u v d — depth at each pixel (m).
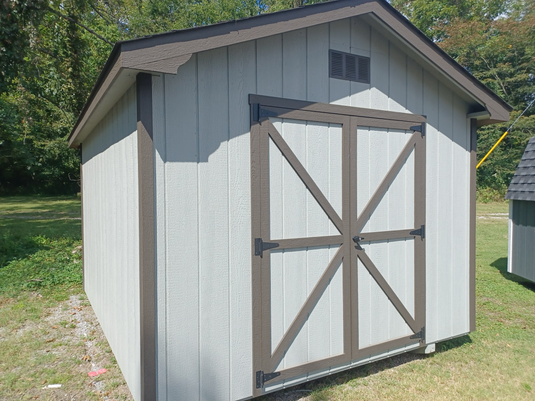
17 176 25.95
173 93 2.55
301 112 3.08
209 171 2.70
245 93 2.85
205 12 21.12
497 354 4.00
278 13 2.71
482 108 4.06
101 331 4.57
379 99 3.53
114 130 3.42
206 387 2.69
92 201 5.07
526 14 21.16
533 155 6.43
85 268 6.04
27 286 6.19
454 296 4.08
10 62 7.61
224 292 2.76
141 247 2.46
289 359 3.05
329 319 3.26
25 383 3.33
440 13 22.94
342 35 3.32
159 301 2.52
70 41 10.57
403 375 3.55
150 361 2.47
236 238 2.81
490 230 12.46
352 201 3.36
